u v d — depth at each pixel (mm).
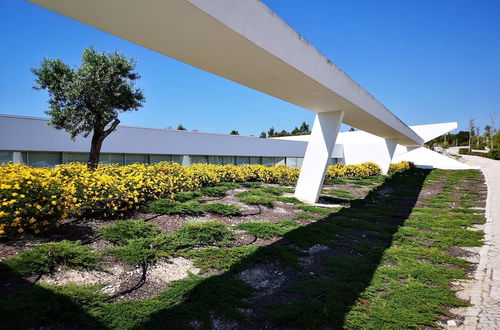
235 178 10945
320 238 5793
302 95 7453
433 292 3867
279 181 12477
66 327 2576
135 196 5828
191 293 3277
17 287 2951
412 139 20906
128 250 3996
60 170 6000
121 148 14961
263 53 4762
